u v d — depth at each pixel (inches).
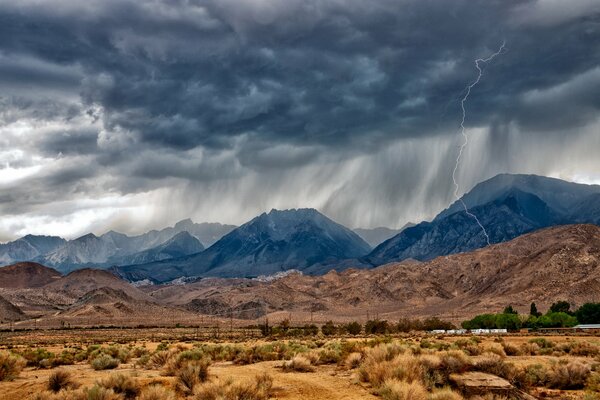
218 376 1129.4
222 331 6569.9
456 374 991.0
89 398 850.1
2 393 1034.7
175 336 4933.6
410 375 944.3
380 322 5137.8
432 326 5511.8
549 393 1032.8
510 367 1051.9
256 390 879.7
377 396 903.1
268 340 3624.5
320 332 5615.2
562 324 5103.3
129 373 1150.3
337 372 1195.9
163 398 821.2
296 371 1240.8
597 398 933.8
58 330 7549.2
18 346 3435.0
